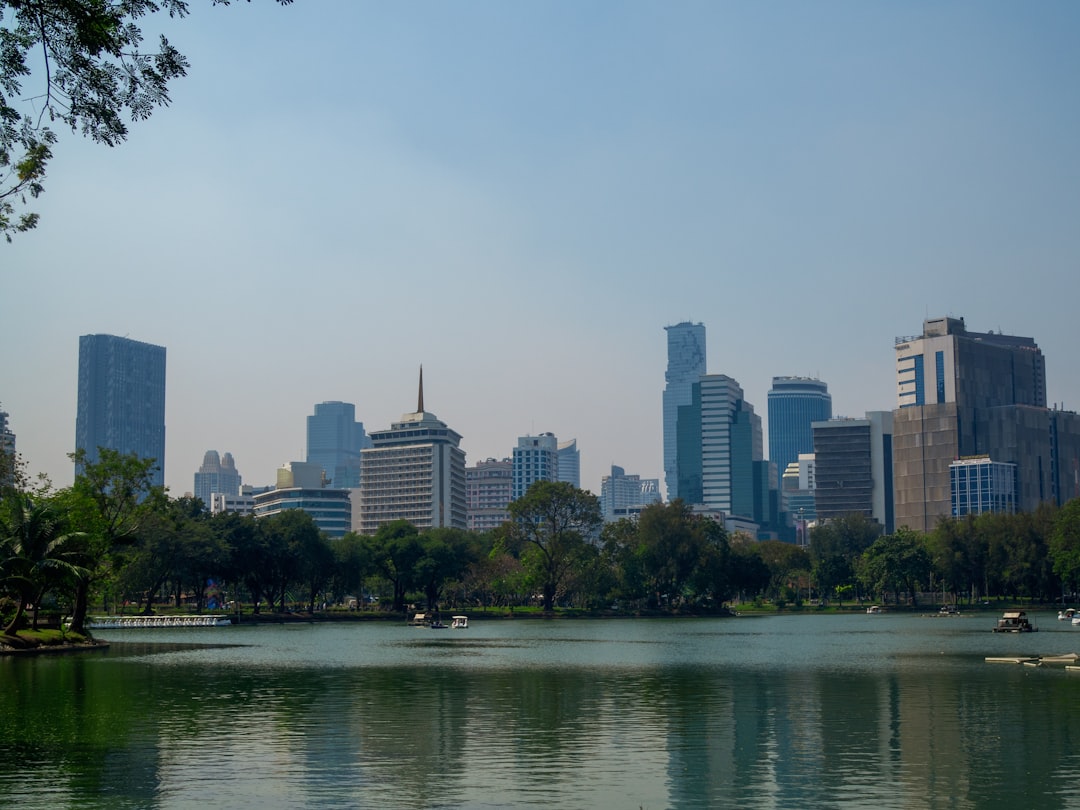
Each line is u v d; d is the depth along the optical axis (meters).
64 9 34.50
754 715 66.12
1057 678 89.19
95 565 142.38
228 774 46.81
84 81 35.47
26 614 138.25
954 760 50.06
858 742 55.31
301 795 42.94
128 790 43.72
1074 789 43.81
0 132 38.41
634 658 119.50
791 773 47.16
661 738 56.81
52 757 51.06
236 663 110.12
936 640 158.62
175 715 66.25
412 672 99.31
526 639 167.50
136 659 116.50
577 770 47.91
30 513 127.94
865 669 101.00
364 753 52.19
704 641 158.62
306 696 77.12
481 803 41.53
